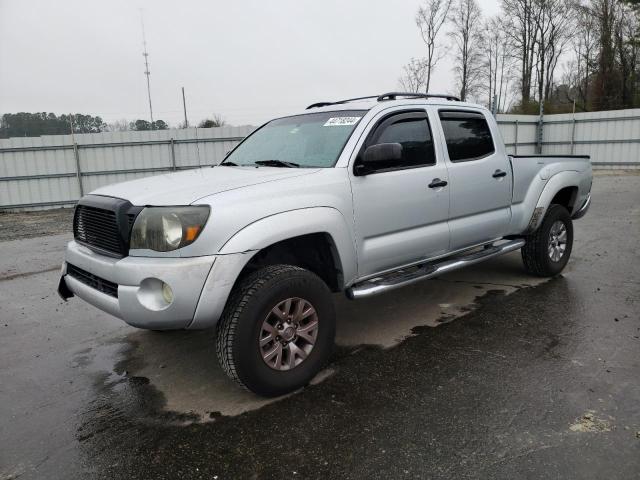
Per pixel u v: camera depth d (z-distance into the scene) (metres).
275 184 3.26
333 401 3.20
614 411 2.93
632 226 8.70
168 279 2.86
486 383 3.34
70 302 5.62
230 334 3.01
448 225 4.34
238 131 18.31
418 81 34.84
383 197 3.77
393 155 3.44
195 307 2.91
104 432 2.99
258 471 2.56
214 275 2.91
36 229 12.22
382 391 3.30
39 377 3.78
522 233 5.25
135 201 3.12
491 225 4.77
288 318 3.24
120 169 17.80
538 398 3.12
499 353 3.79
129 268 2.95
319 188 3.40
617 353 3.70
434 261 4.50
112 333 4.64
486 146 4.76
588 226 8.86
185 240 2.89
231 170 3.87
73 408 3.29
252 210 3.06
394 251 3.90
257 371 3.10
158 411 3.21
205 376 3.68
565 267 6.12
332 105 4.65
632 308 4.62
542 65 40.31
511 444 2.67
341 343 4.12
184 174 3.89
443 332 4.25
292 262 3.64
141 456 2.74
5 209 16.95
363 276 3.78
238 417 3.07
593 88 34.97
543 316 4.51
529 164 5.19
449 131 4.43
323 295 3.37
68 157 17.27
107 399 3.39
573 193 5.77
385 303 5.07
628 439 2.66
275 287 3.11
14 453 2.81
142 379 3.68
